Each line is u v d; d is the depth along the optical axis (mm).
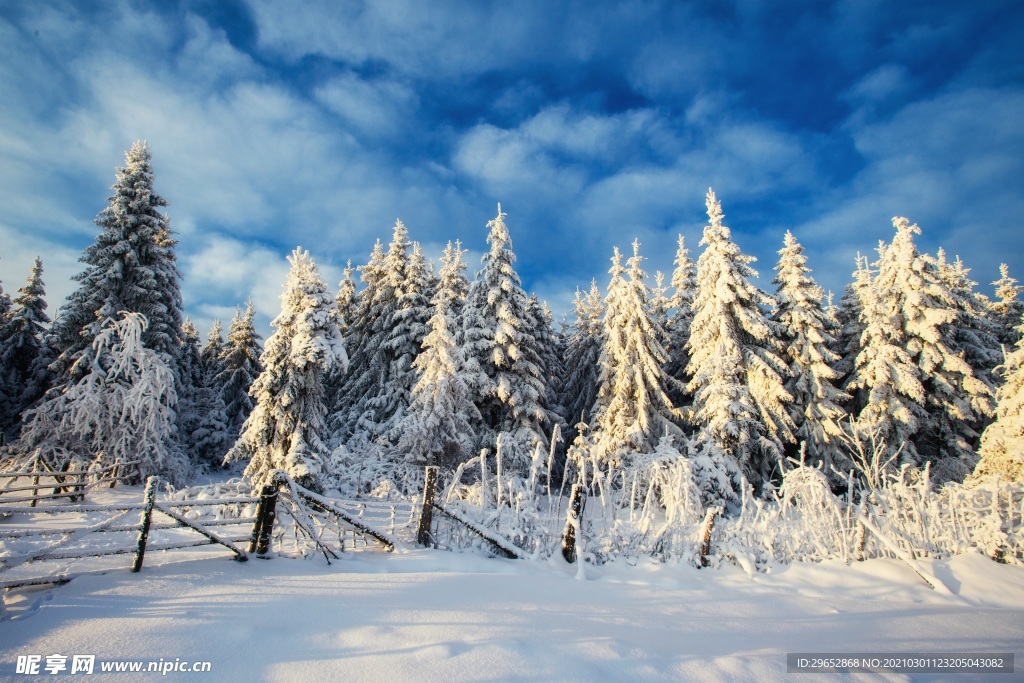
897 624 6109
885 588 7844
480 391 22734
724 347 21281
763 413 20516
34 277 28078
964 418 21484
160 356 21188
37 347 27547
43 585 5492
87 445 18969
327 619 4934
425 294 28812
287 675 3795
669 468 12477
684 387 23297
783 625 5930
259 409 17641
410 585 6395
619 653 4508
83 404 17906
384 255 32031
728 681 4160
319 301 17781
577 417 30953
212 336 41250
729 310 22484
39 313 28000
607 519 10156
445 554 8227
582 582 7387
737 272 22094
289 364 17453
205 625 4641
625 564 8609
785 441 22109
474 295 25078
